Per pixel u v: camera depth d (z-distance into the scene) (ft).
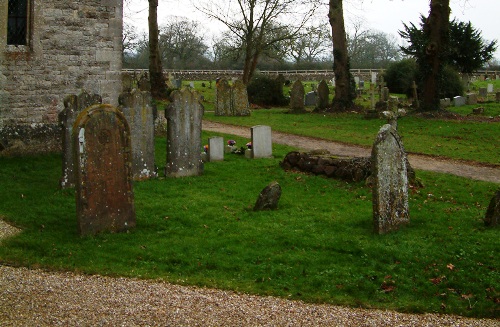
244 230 32.78
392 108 60.44
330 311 22.65
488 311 23.03
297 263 27.86
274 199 37.60
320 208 37.88
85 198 31.07
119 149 31.94
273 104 118.52
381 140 31.45
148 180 45.39
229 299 23.45
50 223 33.78
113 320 20.86
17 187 42.14
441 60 88.74
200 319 21.24
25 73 52.54
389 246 29.53
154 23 106.01
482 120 84.79
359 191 42.39
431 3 88.07
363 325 21.36
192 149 47.34
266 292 24.47
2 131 51.96
